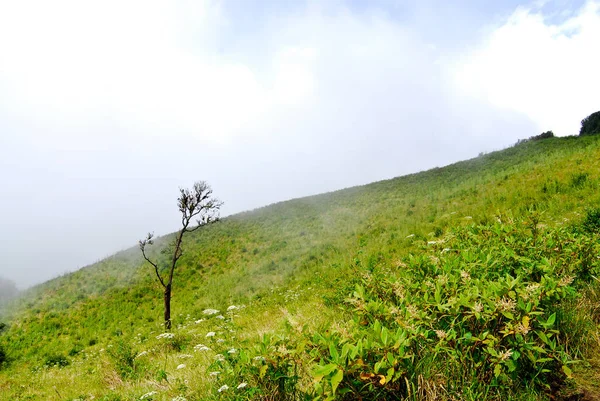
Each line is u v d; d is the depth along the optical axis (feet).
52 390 24.27
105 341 56.70
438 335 7.70
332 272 39.75
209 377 11.55
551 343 7.38
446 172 113.60
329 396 6.36
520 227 15.01
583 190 36.70
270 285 60.64
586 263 11.62
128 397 14.05
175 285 80.84
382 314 9.12
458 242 15.78
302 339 8.21
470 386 7.20
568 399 6.96
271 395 8.08
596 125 117.29
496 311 7.89
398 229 58.08
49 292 94.94
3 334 68.95
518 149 111.14
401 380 7.20
